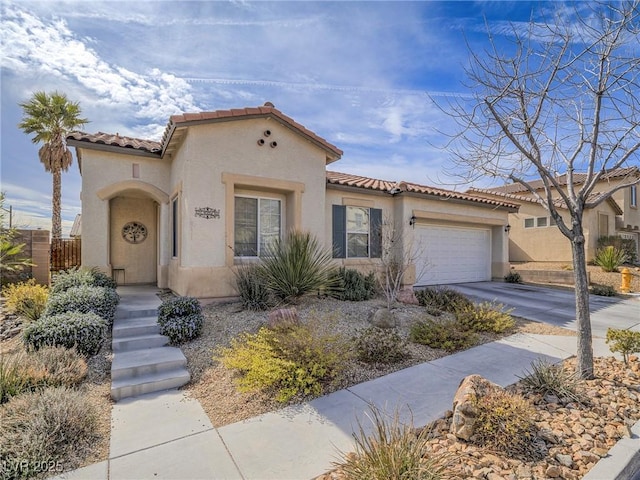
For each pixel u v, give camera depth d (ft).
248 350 19.93
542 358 23.62
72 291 27.32
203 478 12.12
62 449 13.37
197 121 31.83
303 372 18.02
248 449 13.73
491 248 63.00
